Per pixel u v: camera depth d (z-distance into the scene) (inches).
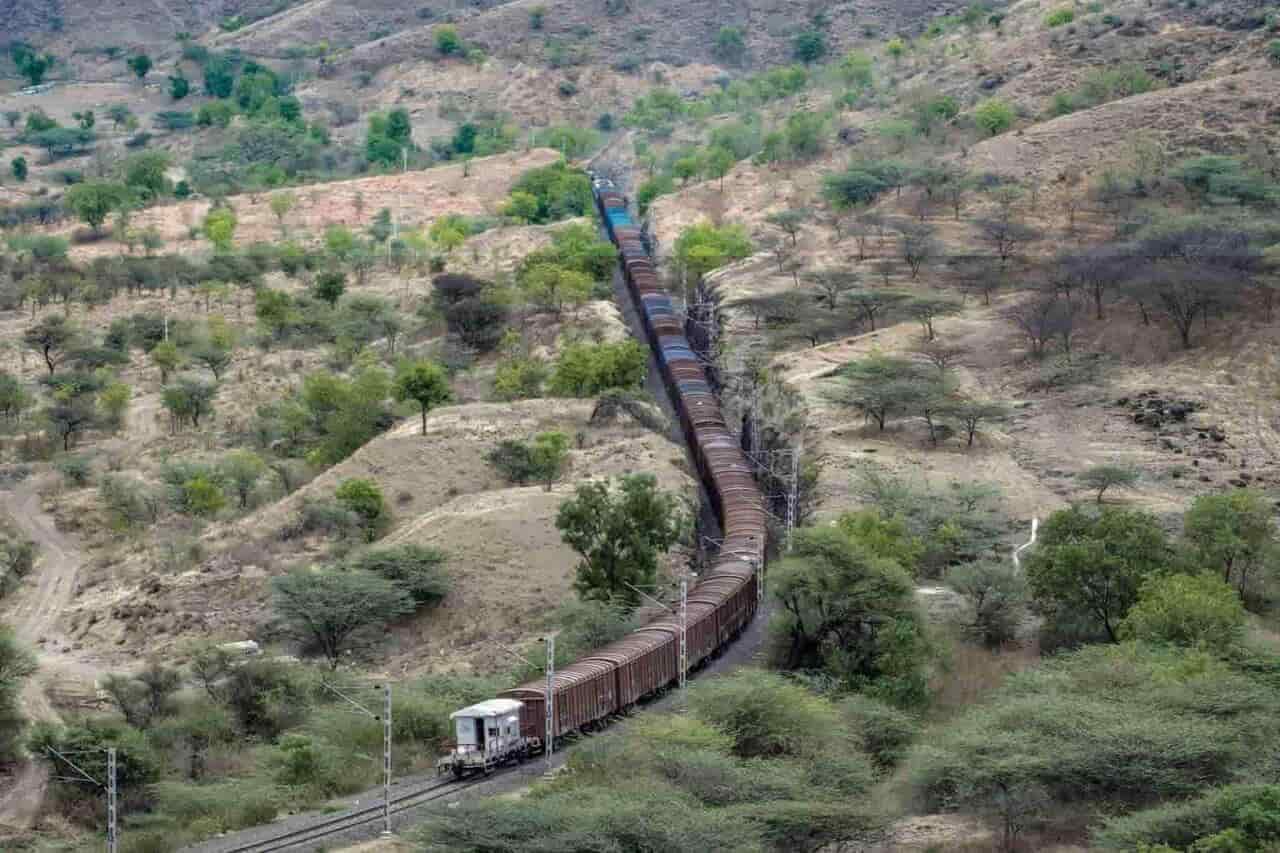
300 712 5497.1
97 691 6028.5
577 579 6210.6
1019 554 6402.6
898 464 7455.7
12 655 6102.4
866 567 5369.1
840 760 4178.2
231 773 4985.2
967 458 7568.9
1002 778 3848.4
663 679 5049.2
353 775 4712.1
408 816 4092.0
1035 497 7042.3
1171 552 5890.8
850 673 5182.1
